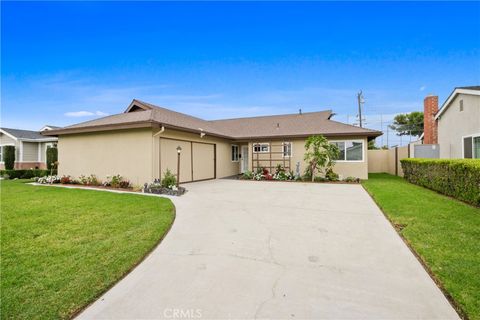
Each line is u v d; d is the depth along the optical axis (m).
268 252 3.65
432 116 14.39
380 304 2.38
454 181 6.86
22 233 4.39
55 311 2.27
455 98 11.01
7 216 5.52
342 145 13.70
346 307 2.34
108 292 2.63
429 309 2.30
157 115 11.91
